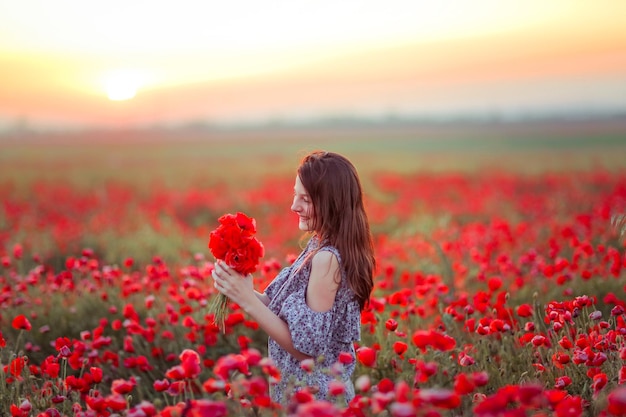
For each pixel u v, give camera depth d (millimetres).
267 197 16047
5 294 4891
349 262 2775
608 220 7297
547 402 2203
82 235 9500
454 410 2672
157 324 4609
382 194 18328
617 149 43000
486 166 32438
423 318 4516
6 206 13688
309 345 2680
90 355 3809
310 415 1880
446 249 7008
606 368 3129
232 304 4473
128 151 51844
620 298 4996
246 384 2129
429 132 77438
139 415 2295
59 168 34031
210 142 65312
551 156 38344
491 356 3617
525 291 5262
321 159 2857
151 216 12133
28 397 3248
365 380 2154
